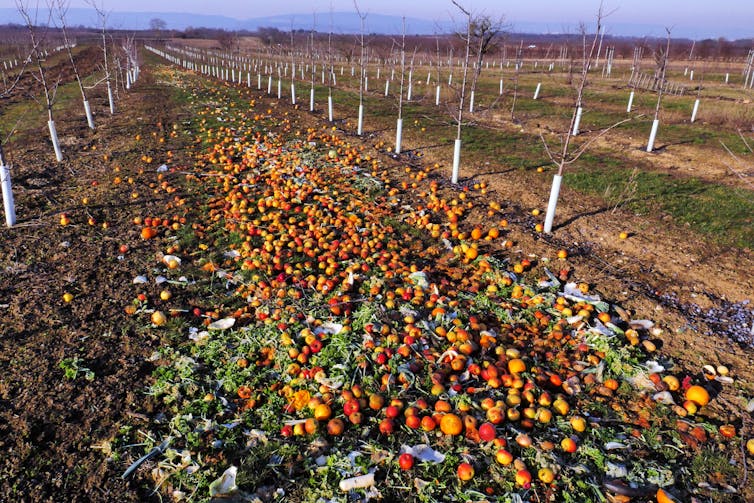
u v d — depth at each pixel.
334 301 7.23
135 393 5.54
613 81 37.53
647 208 11.51
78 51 74.00
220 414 5.25
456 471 4.59
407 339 6.15
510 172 14.60
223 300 7.55
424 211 11.23
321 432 5.01
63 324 6.73
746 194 12.20
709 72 44.78
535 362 6.10
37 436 4.92
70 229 9.95
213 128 20.36
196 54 73.69
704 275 8.60
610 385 5.77
